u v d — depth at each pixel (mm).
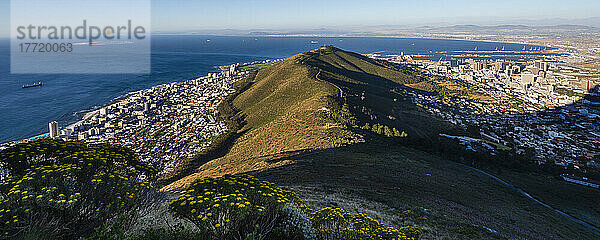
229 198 6305
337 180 26609
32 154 7168
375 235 8039
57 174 6199
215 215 6176
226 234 6246
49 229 5449
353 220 8398
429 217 17891
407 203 20781
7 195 5570
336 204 18125
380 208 18609
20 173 6910
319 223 8234
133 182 7043
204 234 6230
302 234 7387
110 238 5434
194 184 7137
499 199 30844
